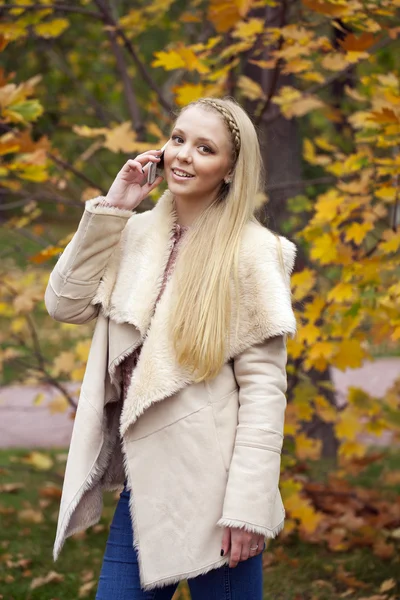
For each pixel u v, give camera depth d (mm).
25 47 6363
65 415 8352
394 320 3527
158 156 2455
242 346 2250
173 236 2426
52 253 3740
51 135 5980
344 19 3707
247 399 2240
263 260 2277
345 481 5141
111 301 2389
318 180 4629
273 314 2219
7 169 3844
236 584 2264
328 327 3729
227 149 2365
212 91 4031
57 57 6371
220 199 2424
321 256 3559
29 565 4320
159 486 2248
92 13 4586
